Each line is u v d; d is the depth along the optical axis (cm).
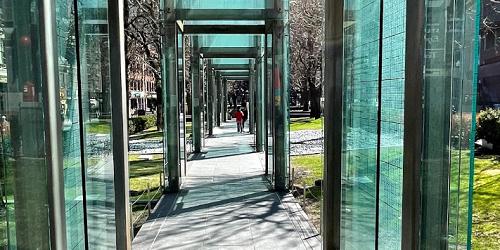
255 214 671
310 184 912
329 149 343
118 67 311
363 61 331
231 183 913
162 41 850
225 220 641
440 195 232
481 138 1242
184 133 985
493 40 1634
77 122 285
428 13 227
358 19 335
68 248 270
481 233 612
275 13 835
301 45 2278
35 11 235
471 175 227
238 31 979
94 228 313
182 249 525
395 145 273
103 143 313
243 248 525
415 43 227
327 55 340
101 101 311
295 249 520
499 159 1108
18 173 242
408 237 232
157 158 1424
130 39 1912
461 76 225
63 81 267
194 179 963
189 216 663
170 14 843
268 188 857
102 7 308
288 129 837
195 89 1437
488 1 1168
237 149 1548
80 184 288
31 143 240
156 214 677
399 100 265
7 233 241
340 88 339
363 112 331
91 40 307
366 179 328
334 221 345
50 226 239
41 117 239
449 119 229
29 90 239
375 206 309
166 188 832
